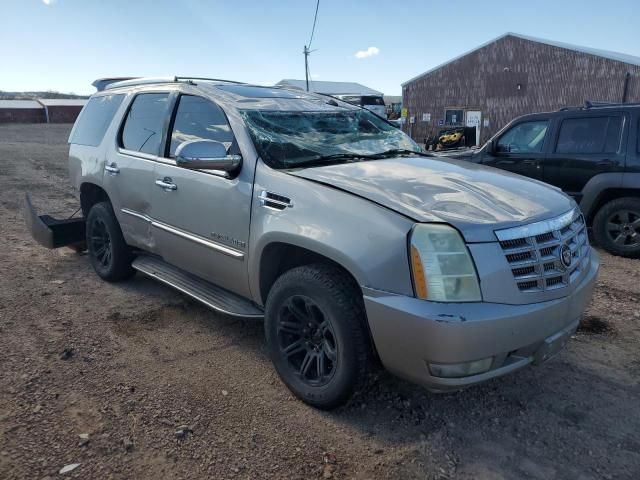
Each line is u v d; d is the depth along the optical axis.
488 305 2.61
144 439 2.88
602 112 6.76
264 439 2.92
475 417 3.16
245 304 3.76
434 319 2.53
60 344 3.95
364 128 4.35
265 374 3.60
